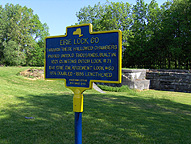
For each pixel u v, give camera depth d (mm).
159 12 40219
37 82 17469
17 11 48031
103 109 9156
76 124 4152
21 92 12172
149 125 7184
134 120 7688
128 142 5297
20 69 20859
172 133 6488
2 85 13938
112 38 3918
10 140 4949
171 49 34219
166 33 37219
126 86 20172
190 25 33250
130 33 38219
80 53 4281
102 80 4008
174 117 9039
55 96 12094
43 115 7309
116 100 12438
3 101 9023
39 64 56781
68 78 4434
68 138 5277
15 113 7270
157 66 41938
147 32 39156
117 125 6801
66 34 4457
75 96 4223
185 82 23938
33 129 5816
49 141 5027
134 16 39750
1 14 49812
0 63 49625
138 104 11672
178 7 35500
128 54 41938
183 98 17594
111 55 3930
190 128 7402
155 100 14141
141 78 25438
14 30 46625
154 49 40531
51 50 4652
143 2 41250
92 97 12969
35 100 9992
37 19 55781
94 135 5660
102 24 38938
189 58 34500
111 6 39188
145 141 5473
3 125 5949
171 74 24938
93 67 4129
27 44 49406
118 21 38812
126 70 22984
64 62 4488
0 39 47656
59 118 7086
